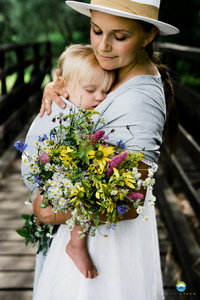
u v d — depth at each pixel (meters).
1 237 3.44
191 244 2.96
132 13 1.43
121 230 1.65
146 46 1.61
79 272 1.63
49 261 1.68
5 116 5.79
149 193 1.77
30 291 2.78
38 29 19.77
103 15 1.41
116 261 1.62
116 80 1.63
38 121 1.62
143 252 1.72
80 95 1.62
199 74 7.44
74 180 1.39
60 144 1.46
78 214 1.50
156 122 1.51
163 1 8.40
